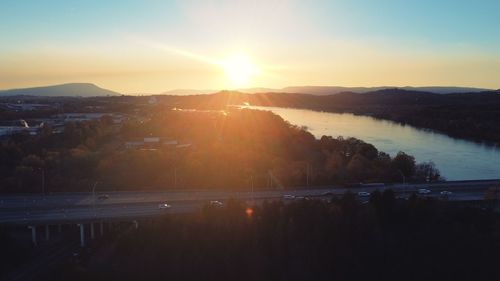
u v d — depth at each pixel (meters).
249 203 161.12
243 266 130.00
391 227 143.12
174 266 129.88
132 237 137.75
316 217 138.62
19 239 149.62
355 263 131.00
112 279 127.69
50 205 162.00
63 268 132.25
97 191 180.88
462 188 184.12
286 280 127.94
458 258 132.50
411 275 130.50
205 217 140.62
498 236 137.88
